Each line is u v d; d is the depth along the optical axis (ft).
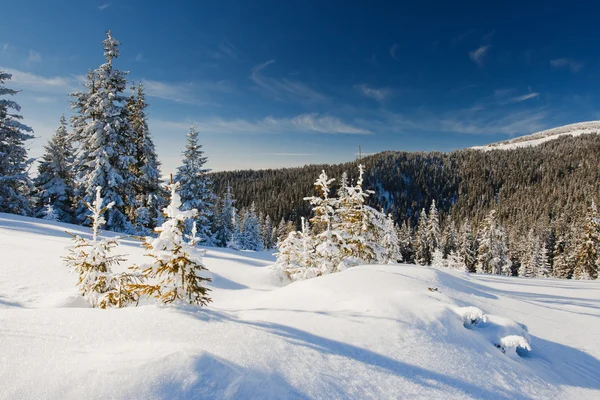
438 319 17.34
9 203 79.25
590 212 138.21
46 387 7.64
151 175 89.15
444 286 28.68
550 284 55.21
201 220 98.84
